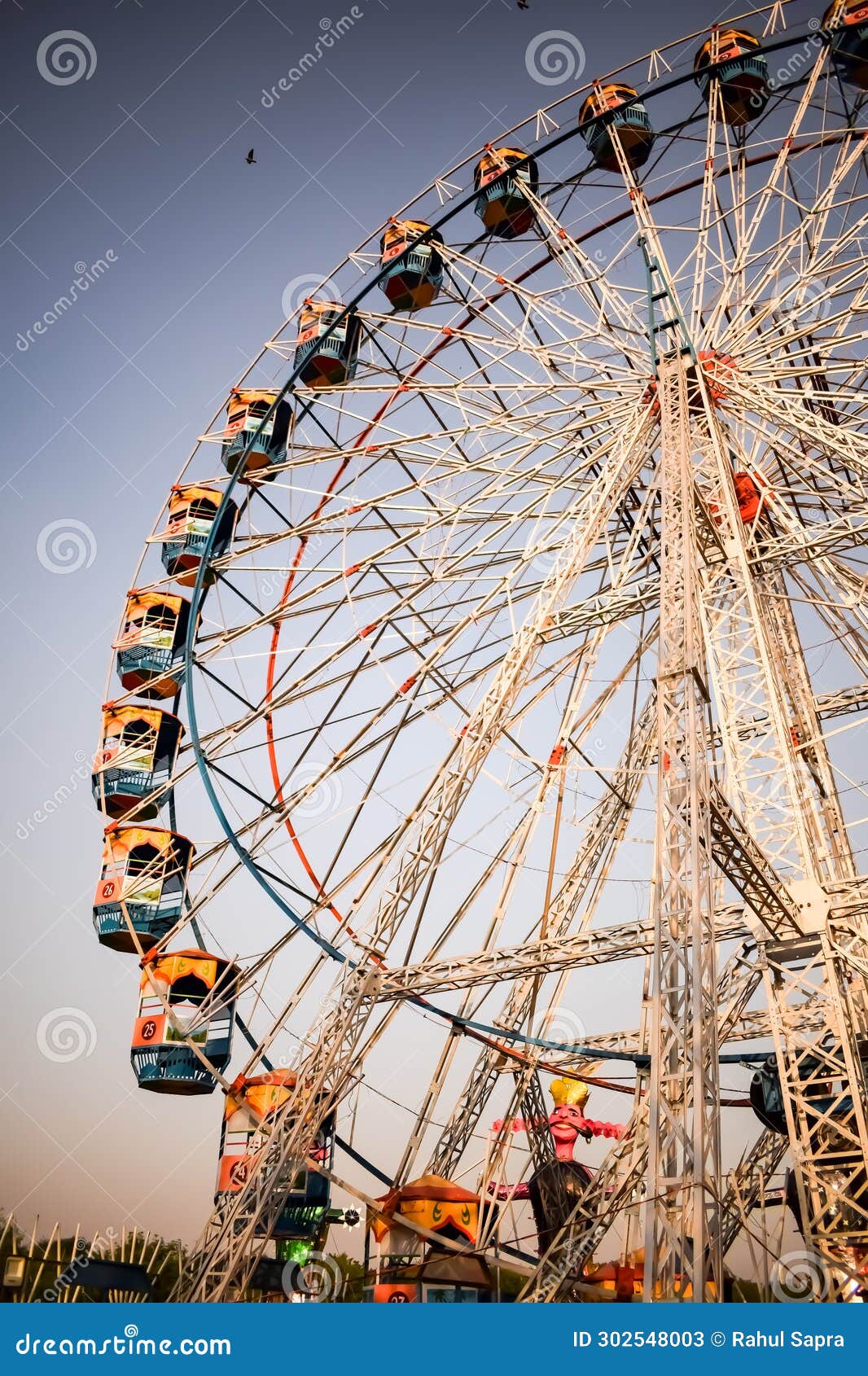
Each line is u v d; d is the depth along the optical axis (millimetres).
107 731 34500
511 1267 23594
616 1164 24828
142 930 31250
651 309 27500
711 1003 17922
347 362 35125
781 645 28922
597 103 31969
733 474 28781
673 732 20328
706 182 29531
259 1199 24188
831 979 20266
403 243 34281
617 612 26859
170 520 37188
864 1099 20344
